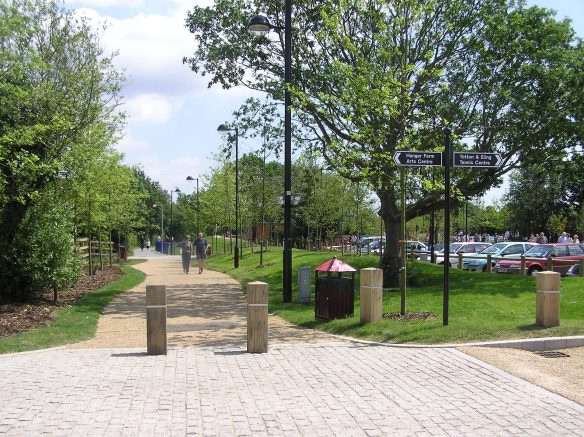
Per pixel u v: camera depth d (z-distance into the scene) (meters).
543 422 5.65
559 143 19.53
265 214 37.94
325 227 52.50
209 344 10.00
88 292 18.50
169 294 19.12
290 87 15.08
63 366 8.01
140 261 43.75
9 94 13.61
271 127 21.83
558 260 23.31
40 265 14.31
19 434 5.23
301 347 9.42
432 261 29.08
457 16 17.64
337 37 14.71
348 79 13.59
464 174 19.58
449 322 10.49
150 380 7.19
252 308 8.97
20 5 15.12
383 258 19.11
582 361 8.09
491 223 72.62
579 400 6.34
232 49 20.61
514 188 59.34
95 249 31.53
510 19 18.52
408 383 7.05
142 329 11.91
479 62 18.36
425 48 16.45
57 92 15.30
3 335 10.55
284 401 6.30
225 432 5.31
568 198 57.88
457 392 6.67
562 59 18.89
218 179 46.62
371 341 9.83
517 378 7.25
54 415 5.78
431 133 14.75
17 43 13.97
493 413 5.91
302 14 18.97
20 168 13.12
